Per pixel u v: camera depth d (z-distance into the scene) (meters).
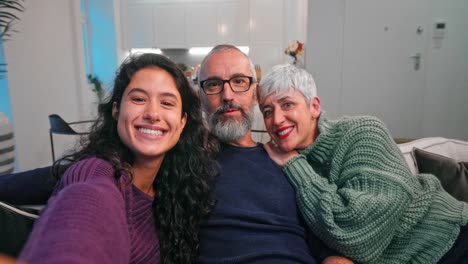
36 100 3.41
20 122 3.20
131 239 0.85
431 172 1.40
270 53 6.35
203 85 1.28
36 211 0.92
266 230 1.06
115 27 5.70
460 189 1.32
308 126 1.24
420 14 3.20
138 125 0.87
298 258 1.02
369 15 3.27
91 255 0.52
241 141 1.31
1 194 1.03
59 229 0.54
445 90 3.29
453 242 1.08
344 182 1.10
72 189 0.65
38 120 3.45
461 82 3.25
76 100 4.17
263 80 1.22
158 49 6.82
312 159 1.26
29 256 0.49
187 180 1.05
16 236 0.81
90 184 0.68
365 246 0.97
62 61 3.87
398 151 1.14
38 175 1.10
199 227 1.09
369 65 3.35
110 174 0.82
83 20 5.34
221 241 1.05
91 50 5.62
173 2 6.43
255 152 1.26
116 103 0.93
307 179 1.13
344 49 3.35
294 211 1.15
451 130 3.34
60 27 3.83
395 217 0.98
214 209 1.10
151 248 0.92
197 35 6.51
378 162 1.06
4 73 3.01
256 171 1.18
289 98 1.18
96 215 0.60
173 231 0.99
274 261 0.99
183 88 0.98
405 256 1.05
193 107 1.06
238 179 1.15
